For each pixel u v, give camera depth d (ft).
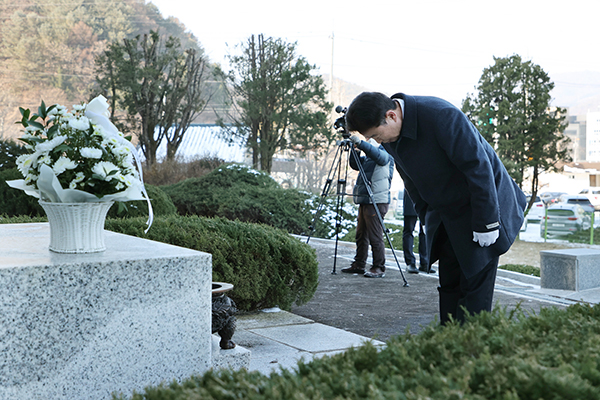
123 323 7.61
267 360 10.93
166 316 7.94
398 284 21.59
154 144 80.59
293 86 71.46
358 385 4.49
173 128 92.32
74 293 7.24
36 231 10.91
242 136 75.97
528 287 22.57
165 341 7.95
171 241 14.64
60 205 7.71
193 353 8.18
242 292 15.17
